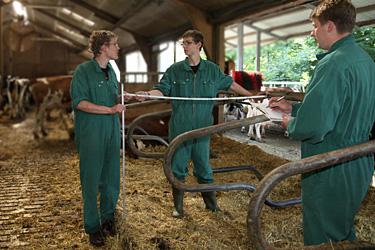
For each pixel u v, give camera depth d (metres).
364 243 1.37
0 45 11.25
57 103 6.58
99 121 1.99
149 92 2.15
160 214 2.24
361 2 2.15
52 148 5.31
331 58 1.26
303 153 1.48
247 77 2.46
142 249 1.78
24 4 11.32
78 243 2.13
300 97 2.05
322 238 1.39
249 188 1.95
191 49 2.07
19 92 9.44
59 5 11.36
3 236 2.21
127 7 9.52
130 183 2.93
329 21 1.28
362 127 1.33
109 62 2.10
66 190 3.11
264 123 3.07
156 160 3.79
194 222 2.11
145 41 11.30
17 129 7.47
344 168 1.33
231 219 2.19
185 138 1.78
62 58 21.31
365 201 2.32
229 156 3.43
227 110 3.48
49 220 2.46
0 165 4.15
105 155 2.10
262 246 1.31
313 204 1.39
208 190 1.86
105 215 2.19
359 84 1.25
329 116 1.23
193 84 2.14
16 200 2.87
